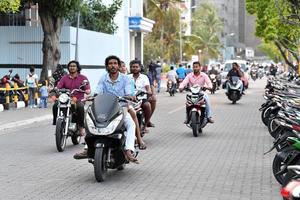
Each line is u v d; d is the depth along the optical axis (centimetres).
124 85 1153
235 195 955
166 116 2466
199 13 12419
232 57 17938
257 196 948
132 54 5678
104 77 1161
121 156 1082
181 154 1398
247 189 1003
